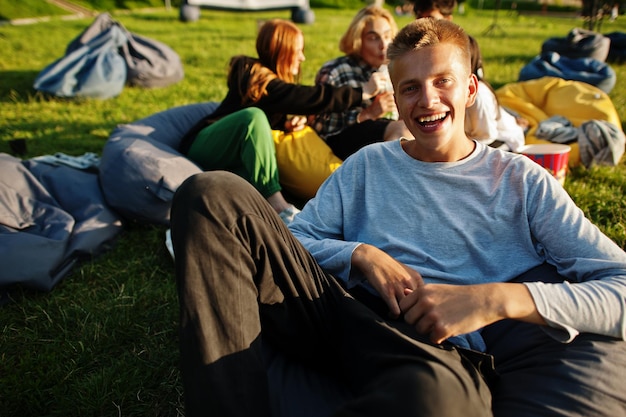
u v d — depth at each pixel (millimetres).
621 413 1375
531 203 1730
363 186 1941
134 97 7047
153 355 2328
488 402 1320
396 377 1226
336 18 22062
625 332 1483
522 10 28578
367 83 3758
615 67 9430
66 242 2996
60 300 2758
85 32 7406
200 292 1372
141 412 2045
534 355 1563
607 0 12258
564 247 1672
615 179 4102
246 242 1471
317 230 1968
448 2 3787
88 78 6781
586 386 1396
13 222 2980
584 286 1511
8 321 2607
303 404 1552
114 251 3232
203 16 20812
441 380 1201
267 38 3646
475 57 3359
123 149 3371
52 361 2291
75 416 2033
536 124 4977
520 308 1458
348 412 1191
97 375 2189
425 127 1748
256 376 1378
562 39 8492
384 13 3838
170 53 7938
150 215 3336
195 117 4320
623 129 5543
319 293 1650
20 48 11336
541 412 1369
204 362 1330
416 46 1692
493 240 1773
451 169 1802
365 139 3582
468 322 1440
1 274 2686
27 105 6629
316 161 3617
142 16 20531
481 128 3410
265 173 3328
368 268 1704
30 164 3521
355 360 1515
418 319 1506
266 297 1545
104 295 2801
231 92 3699
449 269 1767
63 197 3348
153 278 2963
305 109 3615
